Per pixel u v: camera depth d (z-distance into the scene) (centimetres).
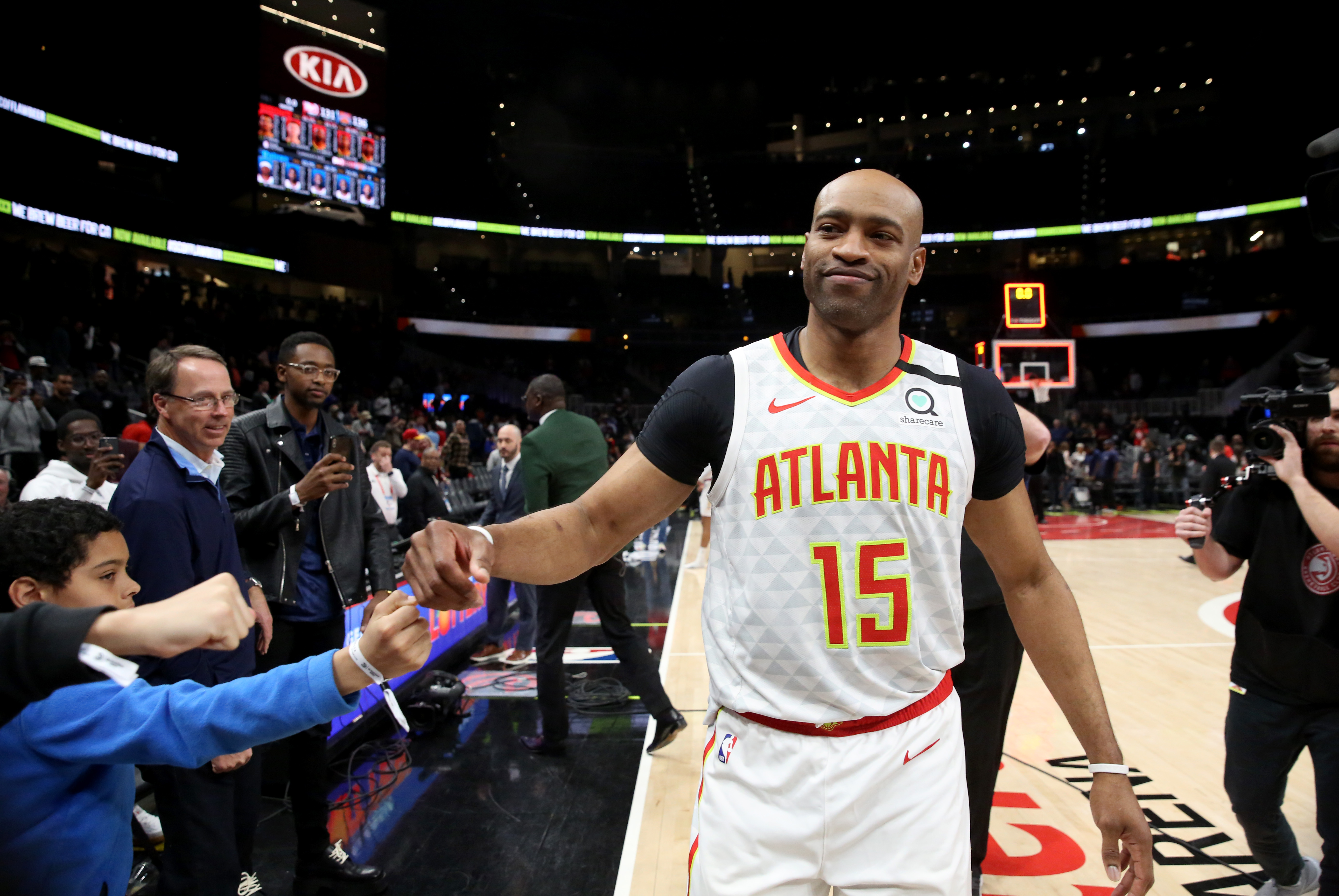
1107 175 2967
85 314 1520
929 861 131
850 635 130
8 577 135
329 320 2152
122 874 133
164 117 2102
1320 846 288
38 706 114
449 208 2966
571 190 3247
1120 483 1705
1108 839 145
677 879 275
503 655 569
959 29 2638
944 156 3030
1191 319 2655
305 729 105
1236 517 231
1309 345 2417
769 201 3259
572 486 391
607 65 2836
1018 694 471
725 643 137
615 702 465
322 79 2142
